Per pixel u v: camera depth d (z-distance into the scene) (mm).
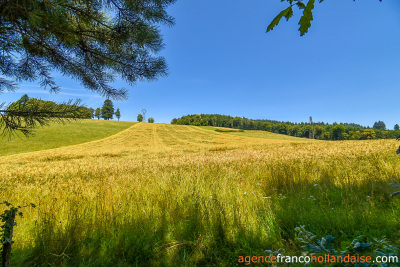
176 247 2205
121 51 2436
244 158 10867
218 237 2340
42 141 33938
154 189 4312
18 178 8836
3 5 1405
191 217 2762
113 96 2703
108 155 20875
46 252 2125
